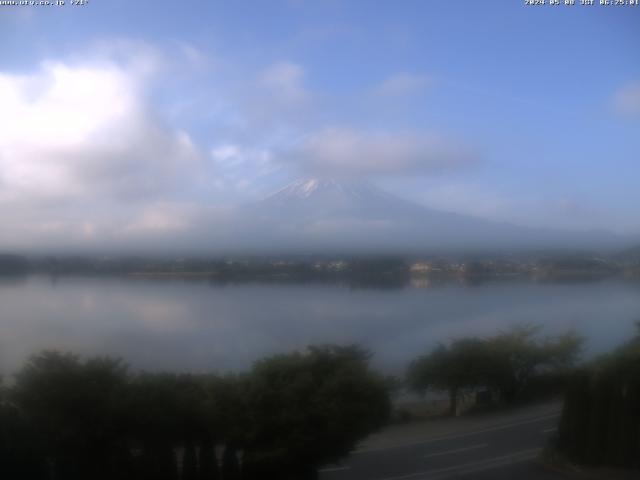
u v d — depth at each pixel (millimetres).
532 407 18500
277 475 10789
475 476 12055
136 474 10281
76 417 10062
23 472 9742
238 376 11445
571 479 11914
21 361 11477
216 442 10695
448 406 19547
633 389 12773
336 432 10703
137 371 11367
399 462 13016
